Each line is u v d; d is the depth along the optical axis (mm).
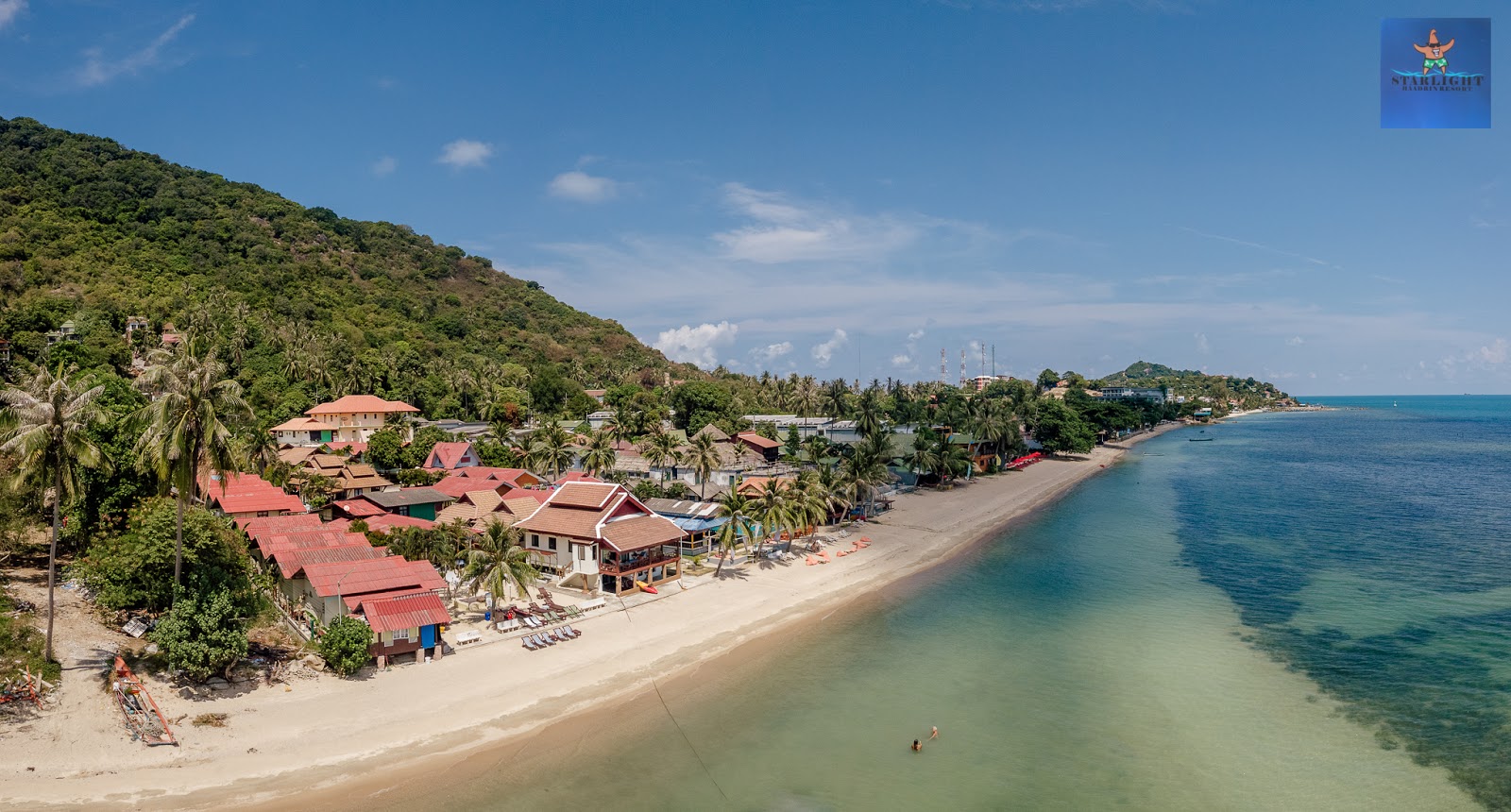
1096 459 192750
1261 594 70875
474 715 43812
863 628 60844
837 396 194750
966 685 49844
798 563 80625
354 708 43562
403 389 160375
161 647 43531
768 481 94375
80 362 114188
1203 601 68750
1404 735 42844
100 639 46531
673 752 40656
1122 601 68500
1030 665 53250
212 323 145000
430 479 103938
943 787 37375
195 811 33750
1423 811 35344
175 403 45219
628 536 67250
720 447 127500
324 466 102812
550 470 117438
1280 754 40750
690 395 172875
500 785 37094
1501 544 92688
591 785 37281
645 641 56375
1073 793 37000
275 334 153000
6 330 117250
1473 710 45812
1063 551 89062
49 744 36656
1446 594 70625
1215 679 50875
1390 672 51750
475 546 69688
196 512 48656
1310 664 53312
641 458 124062
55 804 33188
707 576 73750
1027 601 68438
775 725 43875
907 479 140750
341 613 51438
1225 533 100375
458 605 61719
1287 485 145875
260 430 96812
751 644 56781
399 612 50344
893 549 89188
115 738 37875
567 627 56938
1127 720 44750
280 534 62562
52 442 42000
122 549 48031
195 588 44062
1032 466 174625
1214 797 36656
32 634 44000
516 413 166500
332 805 34844
